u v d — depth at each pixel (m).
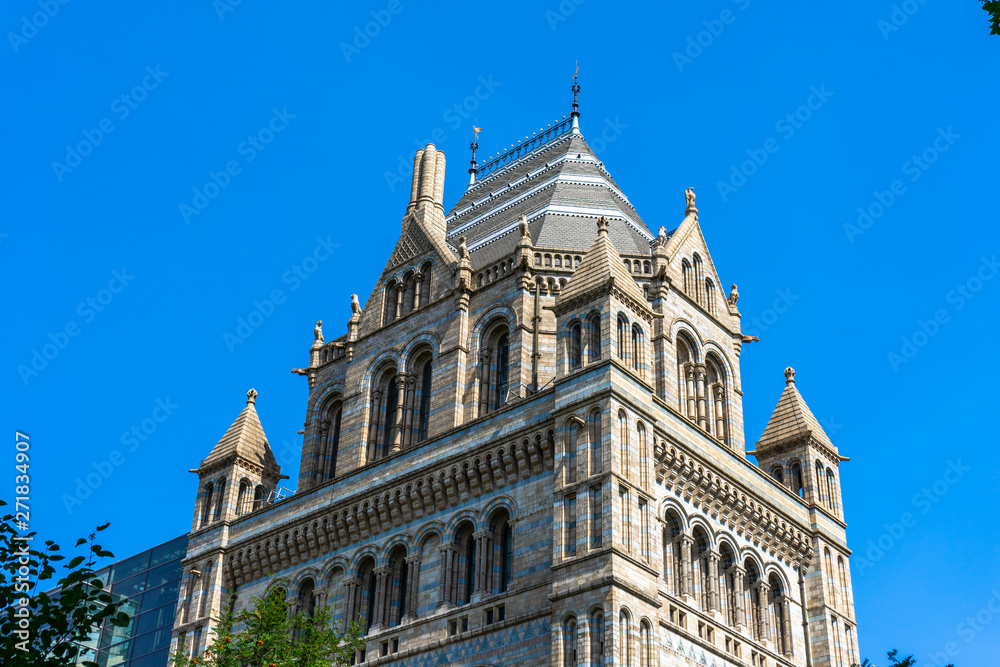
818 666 52.91
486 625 46.16
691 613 46.53
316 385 64.81
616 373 46.44
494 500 49.00
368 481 54.22
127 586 77.88
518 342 55.41
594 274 49.28
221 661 45.88
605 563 42.25
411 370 59.59
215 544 59.75
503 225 66.12
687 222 61.84
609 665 40.31
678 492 48.78
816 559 55.56
